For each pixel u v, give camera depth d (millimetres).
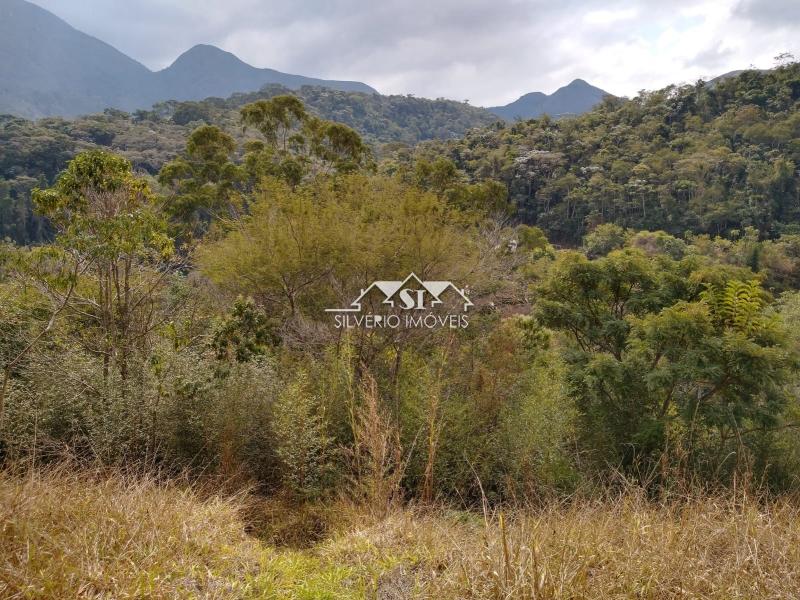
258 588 2795
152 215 5781
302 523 4586
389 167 28922
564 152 61062
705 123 65125
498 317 8789
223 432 5359
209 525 3350
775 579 2385
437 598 2465
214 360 6387
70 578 2297
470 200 16078
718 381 5957
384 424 4859
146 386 5289
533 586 2164
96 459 4238
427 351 7594
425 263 7527
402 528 3502
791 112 61469
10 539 2584
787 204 48562
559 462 5930
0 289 5945
